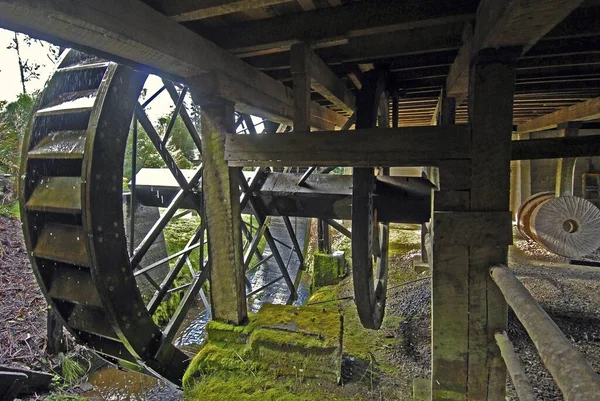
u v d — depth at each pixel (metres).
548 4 0.96
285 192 3.35
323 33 1.78
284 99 2.92
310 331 2.19
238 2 1.43
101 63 2.54
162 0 1.52
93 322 2.77
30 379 2.97
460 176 1.55
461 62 1.96
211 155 2.14
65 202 2.46
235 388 2.01
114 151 2.50
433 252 1.60
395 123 3.33
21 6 0.99
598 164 6.99
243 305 2.35
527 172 7.68
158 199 3.88
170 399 3.28
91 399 3.24
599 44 2.12
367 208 2.31
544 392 2.57
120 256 2.57
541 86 3.47
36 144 2.70
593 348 3.13
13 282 4.46
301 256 5.87
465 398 1.64
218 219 2.22
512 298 1.12
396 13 1.63
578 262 5.52
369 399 2.14
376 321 2.76
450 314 1.61
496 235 1.52
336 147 1.82
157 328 2.88
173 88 2.90
